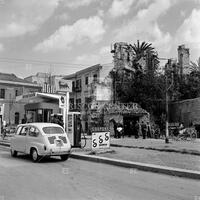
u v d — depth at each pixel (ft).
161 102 139.54
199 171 34.58
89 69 165.78
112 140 90.33
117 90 149.89
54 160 48.80
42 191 26.55
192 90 146.51
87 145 69.41
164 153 53.42
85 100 165.99
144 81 140.87
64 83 132.16
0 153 58.49
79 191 26.66
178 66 168.55
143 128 102.83
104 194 25.63
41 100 91.71
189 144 71.67
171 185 29.89
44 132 46.85
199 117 114.52
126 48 167.94
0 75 207.41
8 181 30.94
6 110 195.72
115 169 39.93
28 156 53.36
